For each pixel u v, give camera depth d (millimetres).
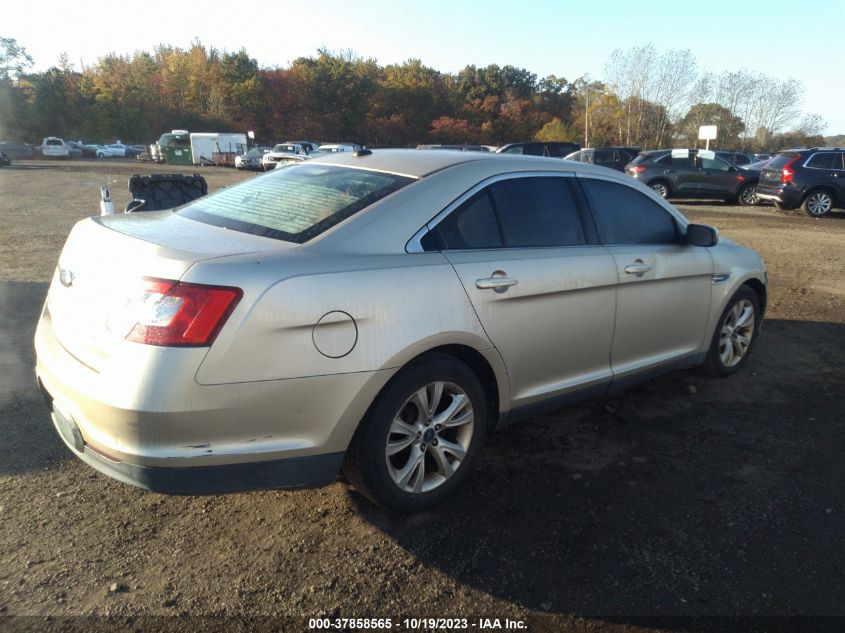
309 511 2953
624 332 3727
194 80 71688
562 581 2521
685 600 2434
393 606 2365
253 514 2924
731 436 3807
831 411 4188
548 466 3414
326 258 2559
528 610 2367
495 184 3211
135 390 2213
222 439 2338
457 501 3057
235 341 2277
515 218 3250
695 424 3965
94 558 2582
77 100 68500
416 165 3205
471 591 2455
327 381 2465
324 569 2557
